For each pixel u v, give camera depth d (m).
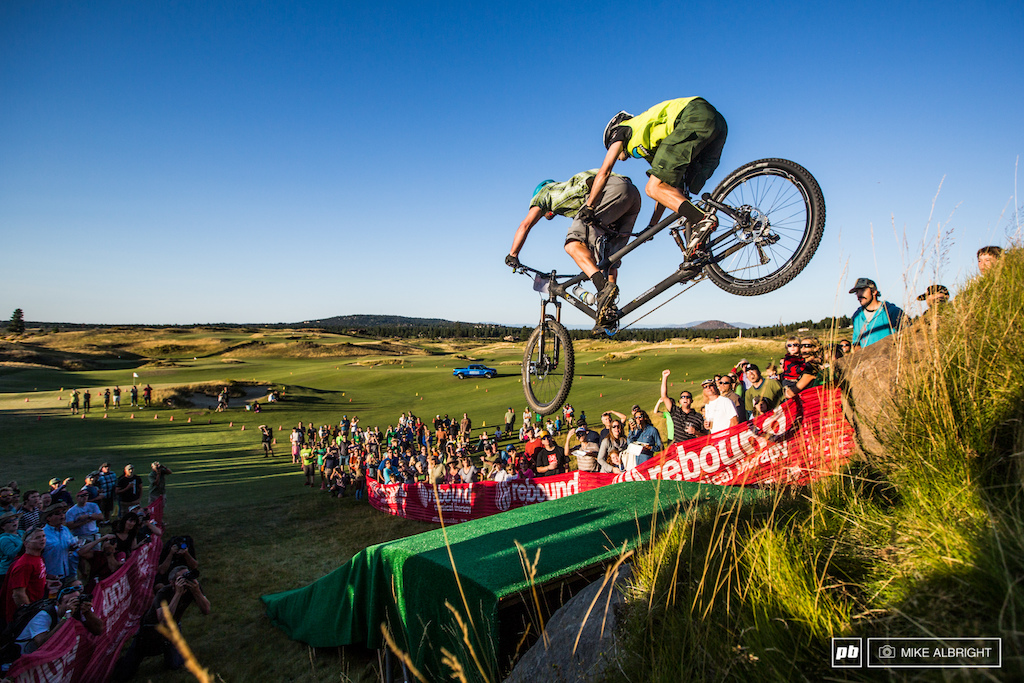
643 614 2.17
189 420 35.19
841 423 2.98
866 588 1.72
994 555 1.48
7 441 25.23
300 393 46.91
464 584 3.33
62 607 4.80
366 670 5.34
